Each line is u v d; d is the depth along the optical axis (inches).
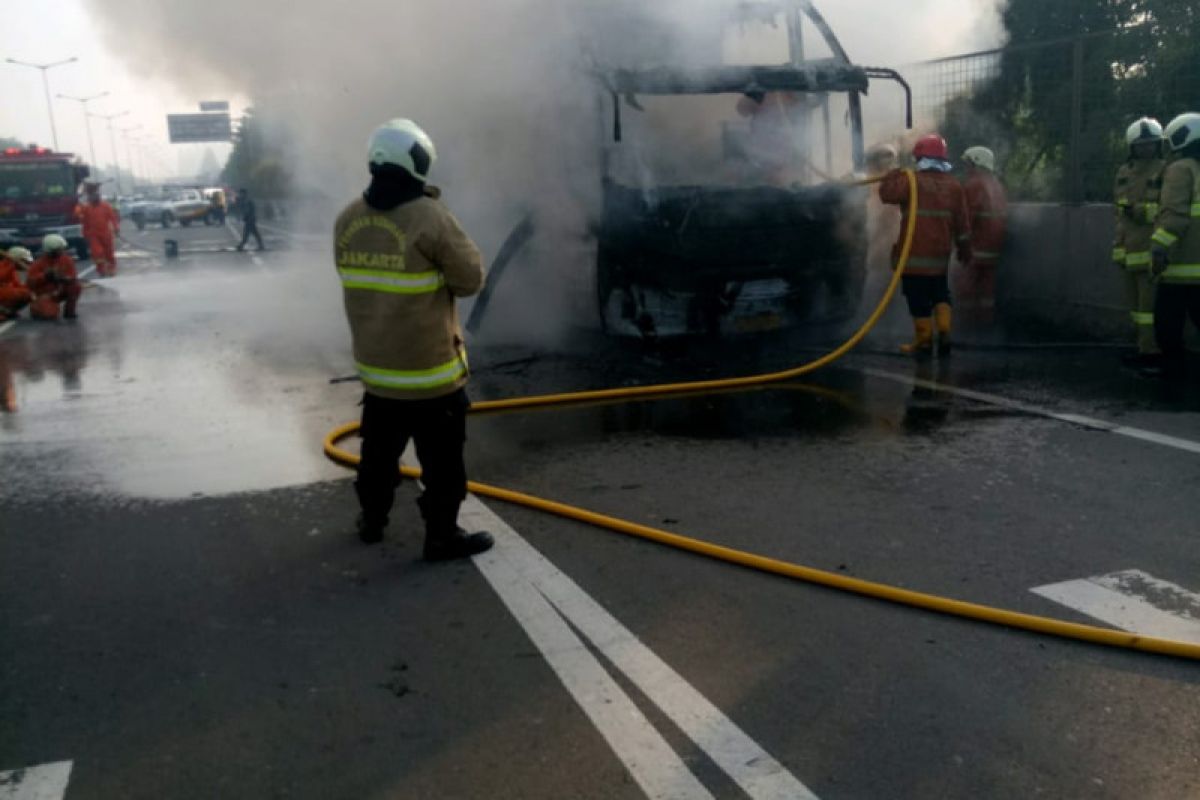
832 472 197.2
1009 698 114.9
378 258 150.2
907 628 132.6
